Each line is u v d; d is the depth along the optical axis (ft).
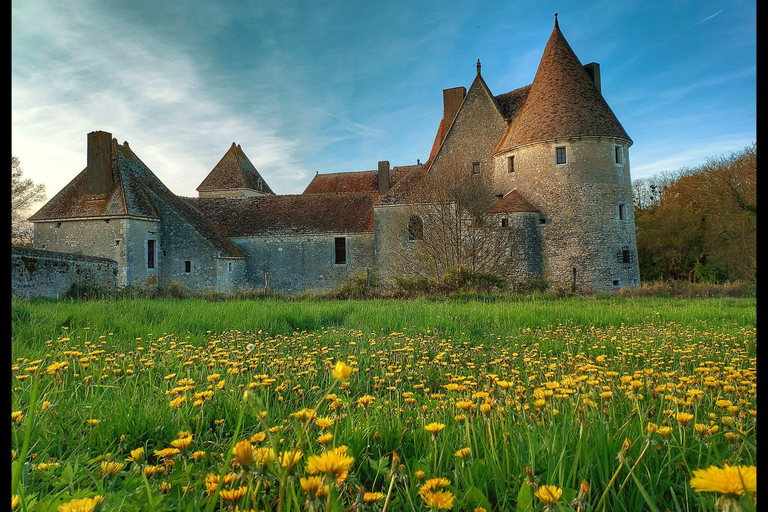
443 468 8.00
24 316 27.55
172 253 95.35
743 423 8.25
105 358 16.44
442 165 106.52
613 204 99.09
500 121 114.01
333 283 100.68
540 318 35.99
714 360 18.70
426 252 86.79
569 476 6.98
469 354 21.54
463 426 8.77
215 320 31.53
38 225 94.02
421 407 10.68
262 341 24.71
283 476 4.67
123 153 101.96
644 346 22.90
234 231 105.50
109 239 89.76
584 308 44.24
